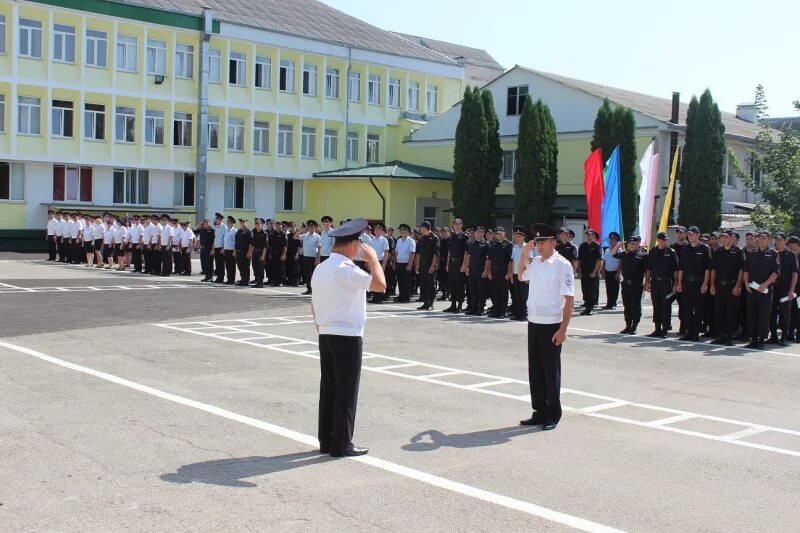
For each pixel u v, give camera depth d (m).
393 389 10.44
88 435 7.79
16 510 5.80
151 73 40.84
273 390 10.07
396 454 7.46
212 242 27.44
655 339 16.36
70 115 38.78
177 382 10.41
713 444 8.23
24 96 37.44
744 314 16.78
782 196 27.91
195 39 42.16
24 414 8.54
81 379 10.42
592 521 5.87
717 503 6.36
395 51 50.50
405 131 50.38
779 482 6.96
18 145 37.22
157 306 19.08
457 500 6.24
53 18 37.62
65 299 19.81
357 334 7.30
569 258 20.23
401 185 44.34
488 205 38.69
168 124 41.56
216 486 6.42
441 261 23.42
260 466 6.97
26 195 38.06
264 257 25.72
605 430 8.67
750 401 10.51
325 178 45.69
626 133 35.06
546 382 8.65
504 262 19.16
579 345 15.11
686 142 35.19
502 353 13.70
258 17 45.22
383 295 22.67
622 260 17.14
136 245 30.23
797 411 9.97
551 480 6.82
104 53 39.41
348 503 6.11
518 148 37.03
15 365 11.25
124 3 39.19
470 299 19.81
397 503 6.13
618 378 11.87
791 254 16.08
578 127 40.19
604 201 22.34
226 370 11.36
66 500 6.03
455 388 10.60
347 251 7.42
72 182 39.53
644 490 6.63
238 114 44.12
